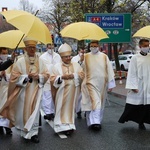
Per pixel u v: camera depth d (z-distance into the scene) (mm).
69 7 26516
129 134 7105
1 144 6504
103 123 8273
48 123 8414
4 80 7180
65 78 7094
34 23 5949
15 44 7090
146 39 7285
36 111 6605
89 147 6211
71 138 6863
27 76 6523
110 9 22469
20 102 6637
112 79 7906
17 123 6734
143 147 6172
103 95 7902
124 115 7594
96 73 7777
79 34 7172
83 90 7832
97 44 7855
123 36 20000
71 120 7215
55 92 7211
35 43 6602
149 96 7352
